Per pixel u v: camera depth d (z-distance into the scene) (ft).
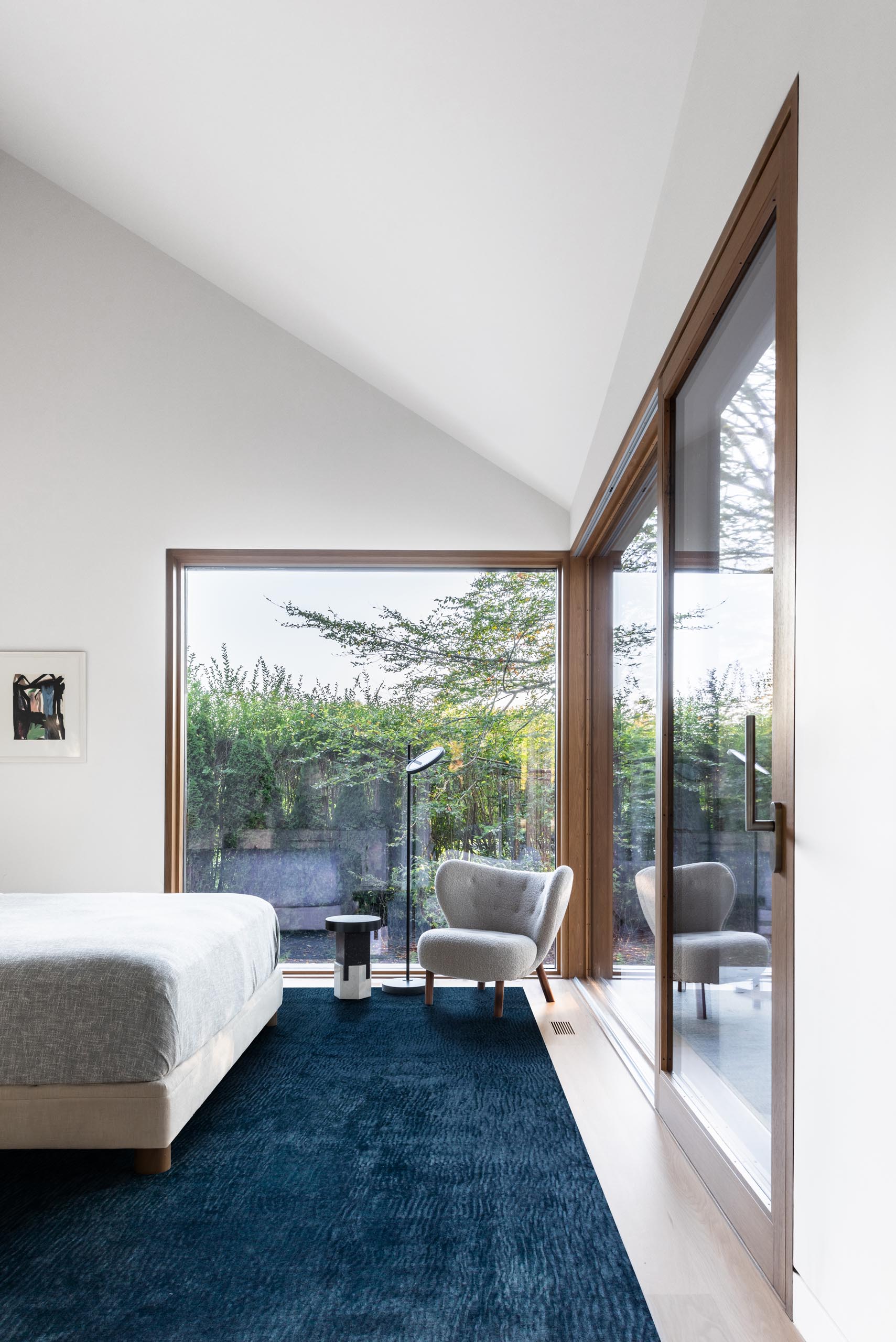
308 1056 11.83
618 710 14.02
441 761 17.15
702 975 8.18
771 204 6.07
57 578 16.49
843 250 4.92
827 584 5.16
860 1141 4.72
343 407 16.89
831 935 5.09
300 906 17.02
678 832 9.14
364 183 10.98
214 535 16.65
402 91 9.11
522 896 14.96
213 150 12.32
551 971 16.74
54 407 16.65
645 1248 6.88
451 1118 9.68
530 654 17.21
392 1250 6.94
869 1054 4.62
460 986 15.79
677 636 9.10
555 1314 6.05
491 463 16.90
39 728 16.31
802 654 5.55
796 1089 5.63
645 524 11.98
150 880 16.24
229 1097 10.32
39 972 8.54
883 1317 4.46
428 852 17.04
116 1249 6.99
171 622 16.62
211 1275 6.62
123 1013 8.41
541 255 10.36
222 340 16.85
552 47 7.65
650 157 8.47
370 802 17.10
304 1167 8.45
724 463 7.46
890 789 4.41
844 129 4.87
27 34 12.18
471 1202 7.74
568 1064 11.49
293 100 10.34
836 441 5.03
